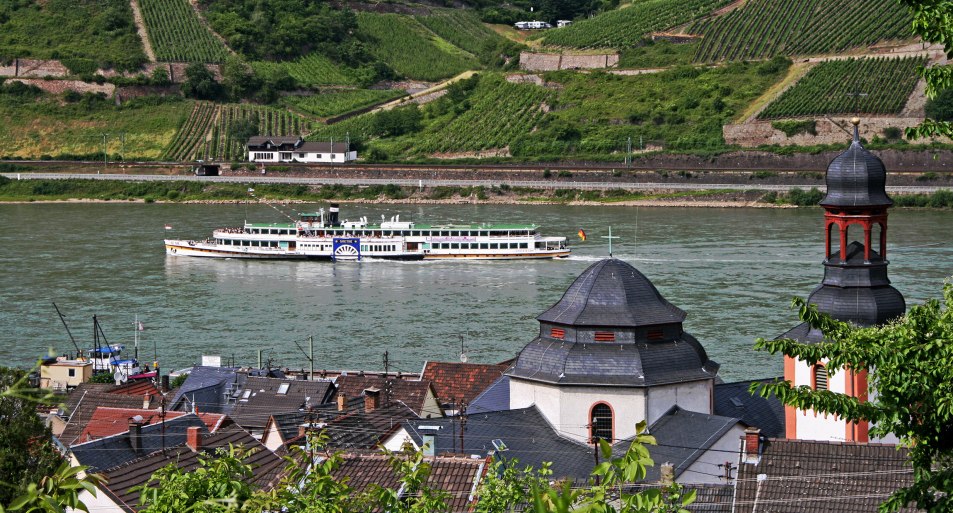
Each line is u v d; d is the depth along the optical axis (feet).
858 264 424.87
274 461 402.72
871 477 331.77
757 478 339.36
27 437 345.51
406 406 505.66
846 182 425.69
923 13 220.43
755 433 349.82
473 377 568.41
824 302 427.33
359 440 437.58
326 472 235.81
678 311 433.07
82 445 411.95
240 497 235.61
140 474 365.40
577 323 425.28
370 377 573.74
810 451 346.13
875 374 237.25
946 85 220.43
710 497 340.80
